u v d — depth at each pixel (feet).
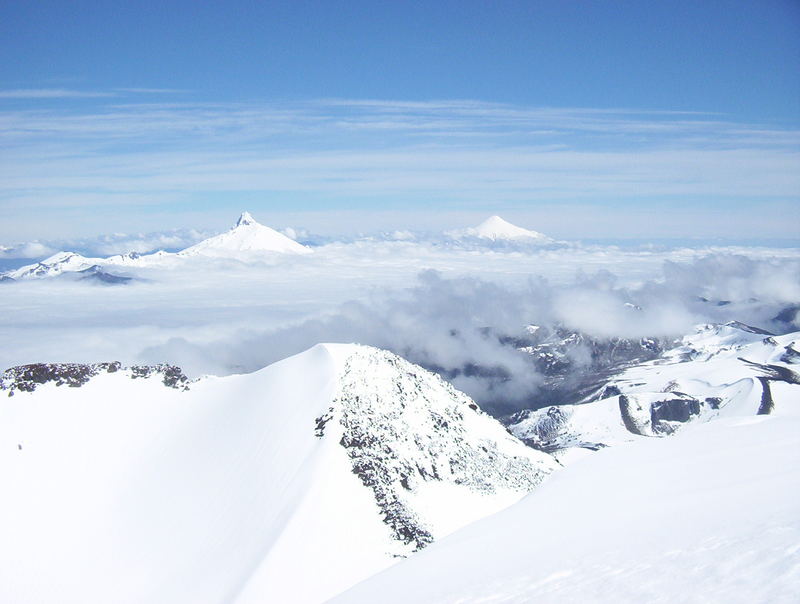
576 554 92.89
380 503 306.14
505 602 81.20
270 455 349.82
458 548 123.54
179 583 284.20
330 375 395.55
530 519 127.85
